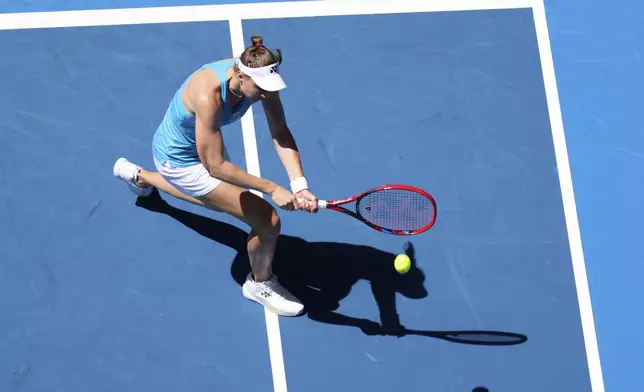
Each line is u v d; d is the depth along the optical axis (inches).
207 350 1064.8
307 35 1222.3
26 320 1053.8
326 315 1095.0
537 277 1136.2
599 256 1154.0
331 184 1151.0
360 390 1066.7
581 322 1119.0
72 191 1111.0
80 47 1175.6
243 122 1160.2
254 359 1067.9
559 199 1178.0
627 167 1205.7
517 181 1181.1
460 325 1104.2
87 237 1095.0
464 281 1125.1
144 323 1067.9
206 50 1197.7
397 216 1058.1
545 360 1097.4
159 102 1163.9
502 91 1226.0
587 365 1099.3
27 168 1112.8
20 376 1031.0
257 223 983.6
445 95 1214.9
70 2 1196.5
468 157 1186.0
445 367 1085.1
